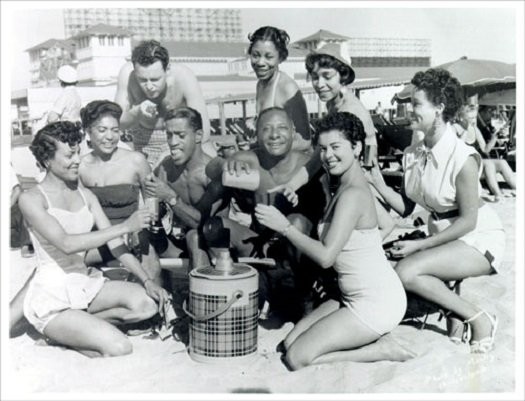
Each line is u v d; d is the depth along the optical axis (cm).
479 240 367
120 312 371
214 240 410
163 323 396
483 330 359
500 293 411
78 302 361
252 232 406
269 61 398
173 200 416
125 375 342
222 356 348
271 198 400
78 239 357
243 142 409
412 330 387
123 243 388
